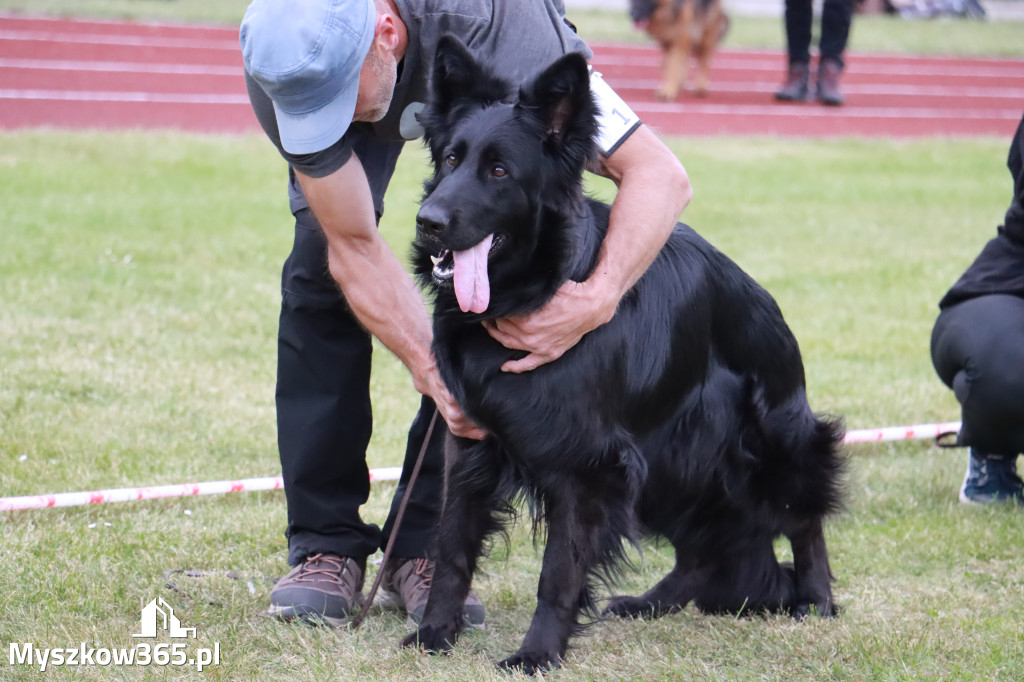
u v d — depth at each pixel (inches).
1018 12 2126.0
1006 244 304.7
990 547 276.2
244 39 188.5
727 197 800.9
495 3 208.5
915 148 1063.0
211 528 276.2
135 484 299.6
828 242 676.1
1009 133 1192.8
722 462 232.5
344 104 189.2
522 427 204.8
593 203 220.4
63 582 234.8
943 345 310.5
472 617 232.2
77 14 1342.3
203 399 373.1
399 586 245.3
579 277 203.3
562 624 212.8
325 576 234.8
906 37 1759.4
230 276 536.4
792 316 511.8
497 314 201.0
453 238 193.6
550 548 213.3
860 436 340.5
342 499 240.8
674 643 225.3
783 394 238.4
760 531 239.9
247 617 228.2
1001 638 223.9
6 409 347.3
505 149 197.6
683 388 226.1
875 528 288.5
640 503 231.9
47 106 964.6
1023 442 297.6
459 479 221.1
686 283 226.5
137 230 614.2
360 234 207.9
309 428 235.0
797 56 1251.8
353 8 185.9
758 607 243.9
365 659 211.9
